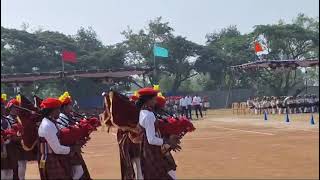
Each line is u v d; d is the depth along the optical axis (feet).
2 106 28.91
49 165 21.97
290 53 187.32
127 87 155.94
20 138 26.81
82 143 23.16
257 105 120.67
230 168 34.17
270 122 84.28
